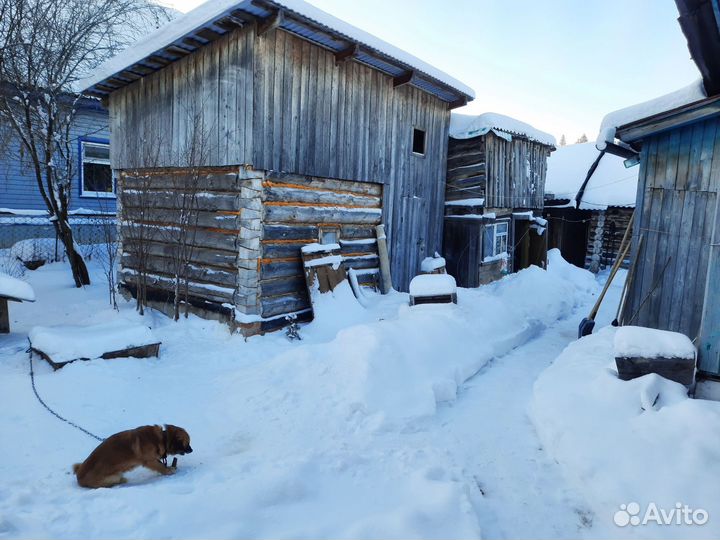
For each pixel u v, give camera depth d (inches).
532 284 410.9
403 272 405.7
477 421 175.8
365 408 175.2
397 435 163.0
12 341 249.1
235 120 271.9
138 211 349.1
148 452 125.6
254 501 109.9
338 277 323.0
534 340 302.5
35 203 494.0
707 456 118.6
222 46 274.8
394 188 384.5
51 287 386.6
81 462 138.3
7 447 144.3
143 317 303.0
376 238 370.6
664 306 220.7
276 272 291.4
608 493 117.3
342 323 300.8
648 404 142.0
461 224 462.6
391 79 367.6
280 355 221.8
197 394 197.8
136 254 344.5
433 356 212.8
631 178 676.1
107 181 550.3
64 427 159.5
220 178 289.9
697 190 209.8
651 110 221.8
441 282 275.3
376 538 96.4
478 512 119.4
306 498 116.4
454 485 120.6
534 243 588.7
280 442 156.5
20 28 347.3
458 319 256.7
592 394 158.2
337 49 304.5
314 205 314.2
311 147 302.5
